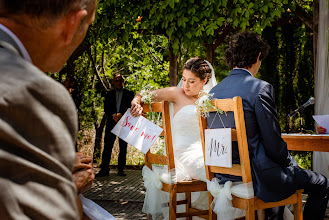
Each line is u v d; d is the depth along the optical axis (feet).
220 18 16.79
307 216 8.56
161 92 11.01
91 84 31.04
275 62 28.27
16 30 2.02
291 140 11.23
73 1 2.08
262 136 7.52
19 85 1.64
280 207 8.70
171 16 17.12
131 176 23.12
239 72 8.34
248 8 16.42
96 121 30.27
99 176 22.99
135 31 22.21
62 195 1.75
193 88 10.80
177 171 9.63
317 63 16.29
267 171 7.50
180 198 10.75
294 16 20.92
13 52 1.85
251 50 8.28
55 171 1.76
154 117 13.88
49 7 2.01
